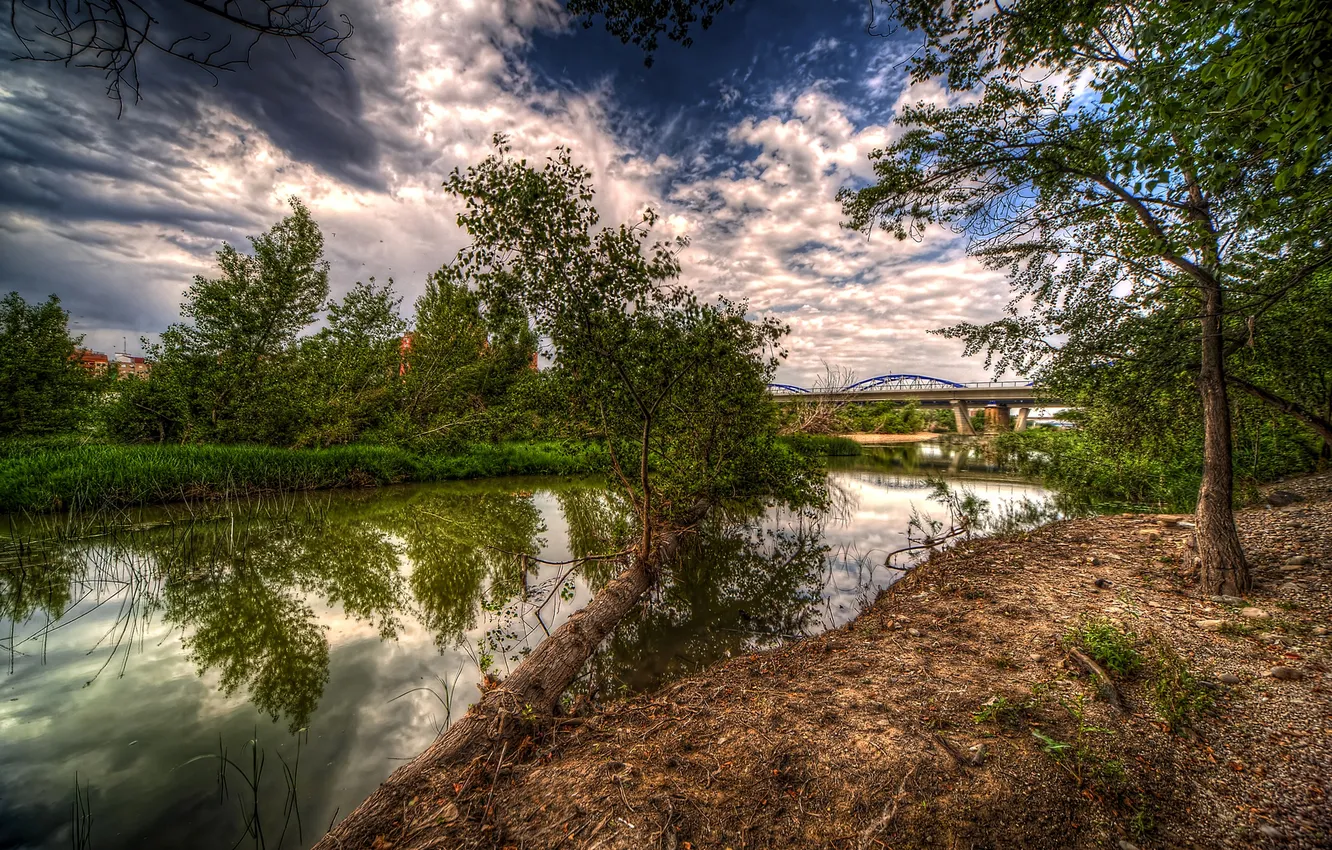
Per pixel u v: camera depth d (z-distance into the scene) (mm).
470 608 7500
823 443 30891
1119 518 10016
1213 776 3014
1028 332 6816
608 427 7492
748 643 6184
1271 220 4387
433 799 3176
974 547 9047
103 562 9312
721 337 7148
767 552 10094
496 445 24391
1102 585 6199
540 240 5676
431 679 5473
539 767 3488
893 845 2705
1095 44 4812
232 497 15023
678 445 9883
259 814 3590
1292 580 5508
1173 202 4816
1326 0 2205
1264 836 2625
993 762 3193
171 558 9602
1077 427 12938
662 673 5539
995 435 44500
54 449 15734
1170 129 3484
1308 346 6469
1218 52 2840
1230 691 3748
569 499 16234
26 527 11359
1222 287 5016
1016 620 5457
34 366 18125
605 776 3295
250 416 18578
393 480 19516
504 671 5586
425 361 23609
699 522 10844
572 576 8734
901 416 57688
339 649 6172
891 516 13109
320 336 22141
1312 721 3330
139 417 17719
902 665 4656
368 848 2840
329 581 8586
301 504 14938
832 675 4582
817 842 2752
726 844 2756
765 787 3117
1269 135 2715
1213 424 5590
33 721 4660
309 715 4801
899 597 6898
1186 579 6031
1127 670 4086
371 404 22438
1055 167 5445
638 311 6480
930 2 4586
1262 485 11047
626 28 4410
